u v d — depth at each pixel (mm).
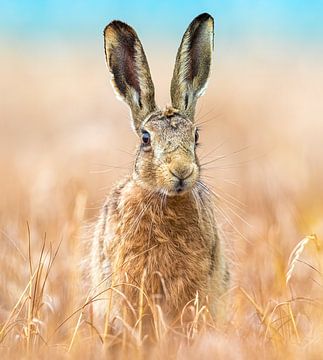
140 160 22359
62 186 30531
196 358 18656
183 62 23531
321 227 28141
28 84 65000
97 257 23359
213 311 22359
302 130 42875
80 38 94500
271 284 24875
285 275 23906
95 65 73500
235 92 53938
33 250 26047
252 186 32719
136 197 22172
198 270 21984
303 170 34406
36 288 22406
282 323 20703
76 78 65500
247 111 49031
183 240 21938
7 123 52469
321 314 20984
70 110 50062
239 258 26094
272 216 28609
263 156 37500
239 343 19219
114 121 43594
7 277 24984
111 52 24109
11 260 25375
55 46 83875
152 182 21922
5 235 26297
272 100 51219
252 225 28031
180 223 21922
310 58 69875
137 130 23750
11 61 77688
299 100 49688
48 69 73062
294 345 19250
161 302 21750
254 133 43125
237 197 31500
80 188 29953
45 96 58781
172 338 20078
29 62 77062
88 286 24438
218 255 22766
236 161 37750
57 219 28422
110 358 19531
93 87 58375
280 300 23391
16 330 21188
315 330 20188
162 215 21875
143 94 23516
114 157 35312
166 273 21891
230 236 25672
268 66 60188
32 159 39562
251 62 62219
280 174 33750
